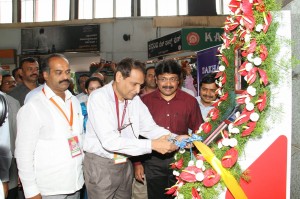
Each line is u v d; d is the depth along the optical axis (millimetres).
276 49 1478
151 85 3729
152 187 2809
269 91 1502
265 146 1529
